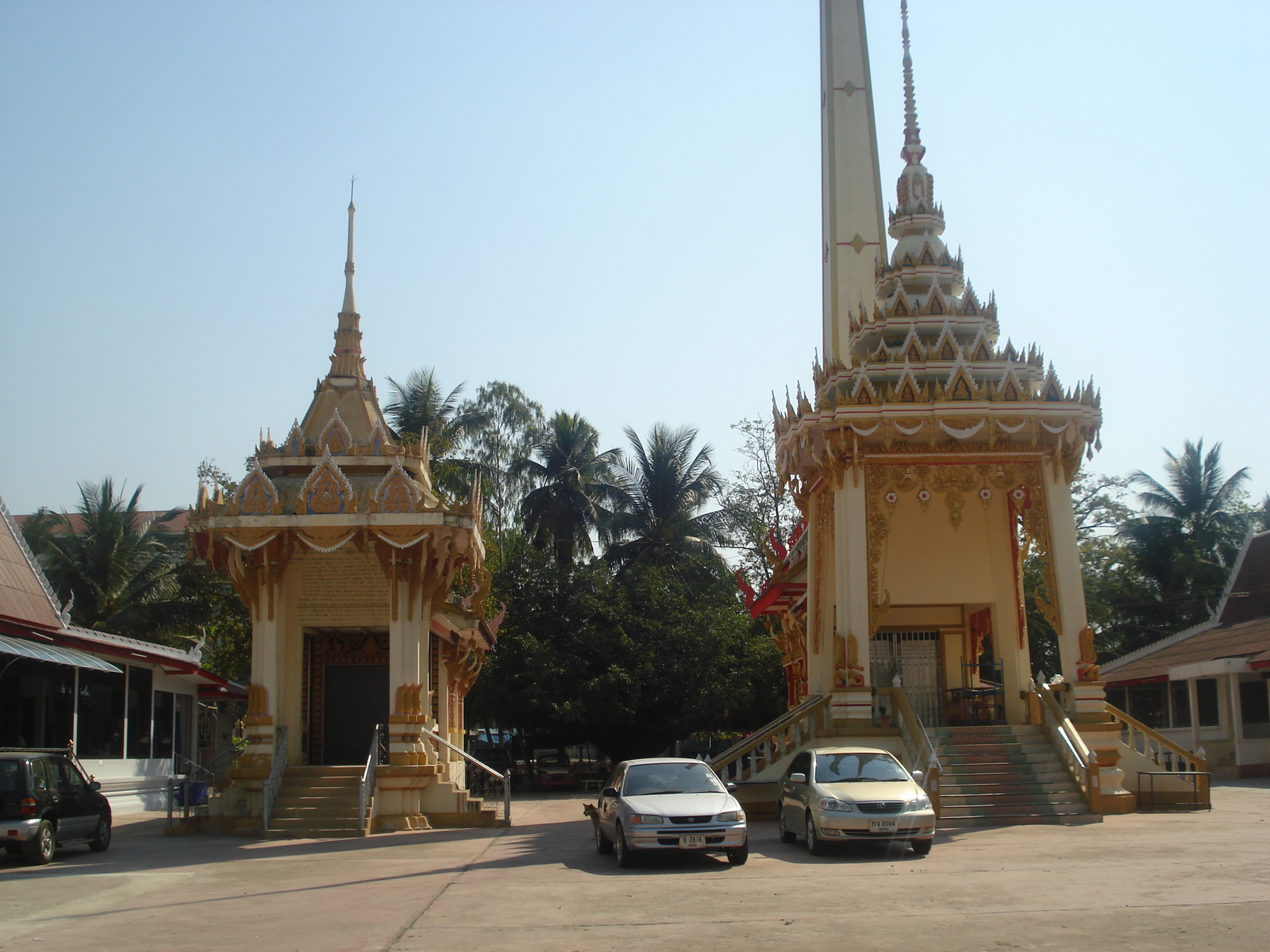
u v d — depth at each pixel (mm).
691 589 51781
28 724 25766
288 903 12938
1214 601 51594
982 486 23547
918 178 27234
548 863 16250
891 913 11039
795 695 33750
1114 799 21141
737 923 10727
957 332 25359
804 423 23859
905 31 28281
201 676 33219
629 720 44750
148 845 20516
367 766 21875
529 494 54750
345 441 24719
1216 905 11031
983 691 25906
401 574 23250
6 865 17328
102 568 43594
